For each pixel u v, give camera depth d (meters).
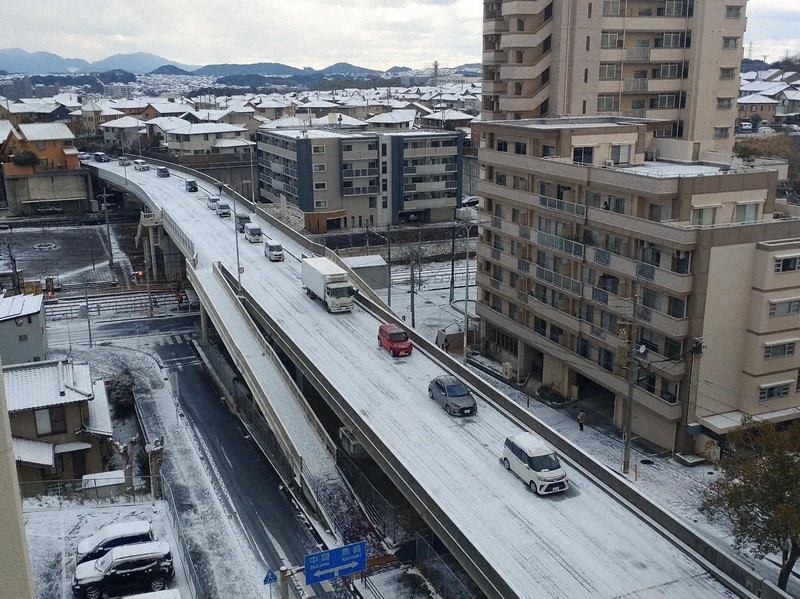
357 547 20.39
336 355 43.75
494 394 37.22
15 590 5.65
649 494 36.75
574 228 46.94
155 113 170.75
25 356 46.41
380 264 68.88
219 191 97.94
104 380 51.12
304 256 66.94
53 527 28.75
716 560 24.31
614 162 49.34
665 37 60.47
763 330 39.09
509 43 59.91
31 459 34.66
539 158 48.81
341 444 38.50
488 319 57.25
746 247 38.53
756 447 31.56
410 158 102.12
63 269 84.06
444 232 99.81
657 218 40.91
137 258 89.00
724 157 49.97
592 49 58.88
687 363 39.09
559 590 23.30
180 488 37.50
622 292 42.91
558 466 29.50
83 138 150.88
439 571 29.20
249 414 45.91
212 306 52.56
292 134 106.50
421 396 38.25
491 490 29.36
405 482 29.83
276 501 36.53
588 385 51.44
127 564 24.94
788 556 27.77
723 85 61.50
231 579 29.47
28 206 112.81
